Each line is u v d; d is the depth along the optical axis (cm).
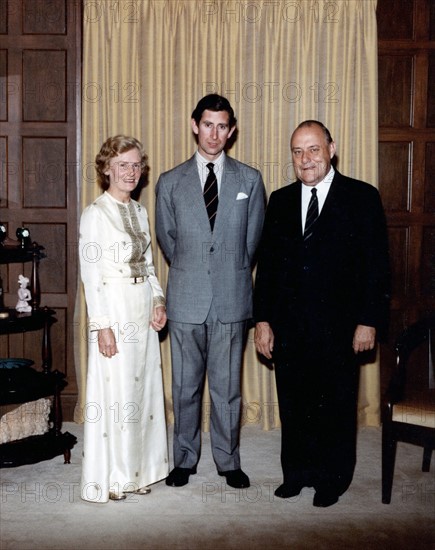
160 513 287
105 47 396
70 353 412
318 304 289
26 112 400
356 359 298
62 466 345
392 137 412
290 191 301
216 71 399
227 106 299
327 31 399
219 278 305
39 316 357
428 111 411
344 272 290
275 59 399
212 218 306
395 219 415
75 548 255
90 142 398
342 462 296
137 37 396
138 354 299
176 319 309
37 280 370
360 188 294
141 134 400
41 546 256
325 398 295
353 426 298
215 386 314
